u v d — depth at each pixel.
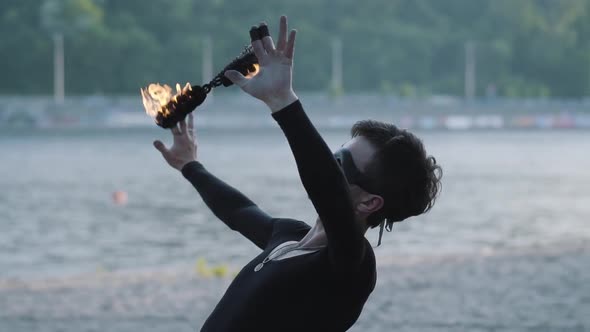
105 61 119.62
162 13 129.38
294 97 3.36
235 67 3.53
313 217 31.98
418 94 125.81
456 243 23.67
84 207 35.12
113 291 14.41
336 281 3.51
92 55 118.88
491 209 33.31
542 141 91.81
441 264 16.80
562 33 144.50
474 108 116.94
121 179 48.88
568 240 24.89
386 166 3.61
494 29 145.50
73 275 17.53
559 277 15.30
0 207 35.09
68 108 103.50
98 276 16.17
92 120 103.94
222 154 70.12
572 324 11.68
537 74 144.25
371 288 3.62
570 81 143.00
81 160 64.06
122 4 130.75
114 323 11.95
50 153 72.00
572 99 143.12
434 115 114.44
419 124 113.44
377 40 132.75
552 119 120.25
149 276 16.05
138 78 119.62
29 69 118.75
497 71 136.88
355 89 130.12
